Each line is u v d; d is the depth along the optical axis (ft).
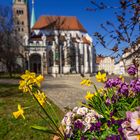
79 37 388.16
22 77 12.14
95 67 376.27
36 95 12.73
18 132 26.16
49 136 24.40
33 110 35.94
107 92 15.70
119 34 13.76
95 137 11.12
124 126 7.86
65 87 90.74
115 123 11.03
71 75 247.91
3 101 48.67
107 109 13.37
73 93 67.05
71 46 362.12
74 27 400.06
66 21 403.13
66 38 363.56
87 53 371.97
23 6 370.12
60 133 12.16
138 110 7.35
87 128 11.66
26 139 24.09
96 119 11.96
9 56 191.01
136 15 13.12
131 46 13.67
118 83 15.52
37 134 25.12
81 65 366.84
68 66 352.90
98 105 13.82
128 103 14.42
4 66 246.06
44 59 348.38
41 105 12.33
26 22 369.09
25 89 12.16
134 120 7.28
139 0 12.68
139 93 14.82
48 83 120.37
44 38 352.90
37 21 397.39
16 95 58.29
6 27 192.34
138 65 14.14
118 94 15.06
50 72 348.59
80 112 12.46
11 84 101.30
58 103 46.26
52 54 354.33
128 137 7.32
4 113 36.40
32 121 29.94
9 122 30.14
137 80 14.94
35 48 348.18
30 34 381.40
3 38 190.80
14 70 247.50
